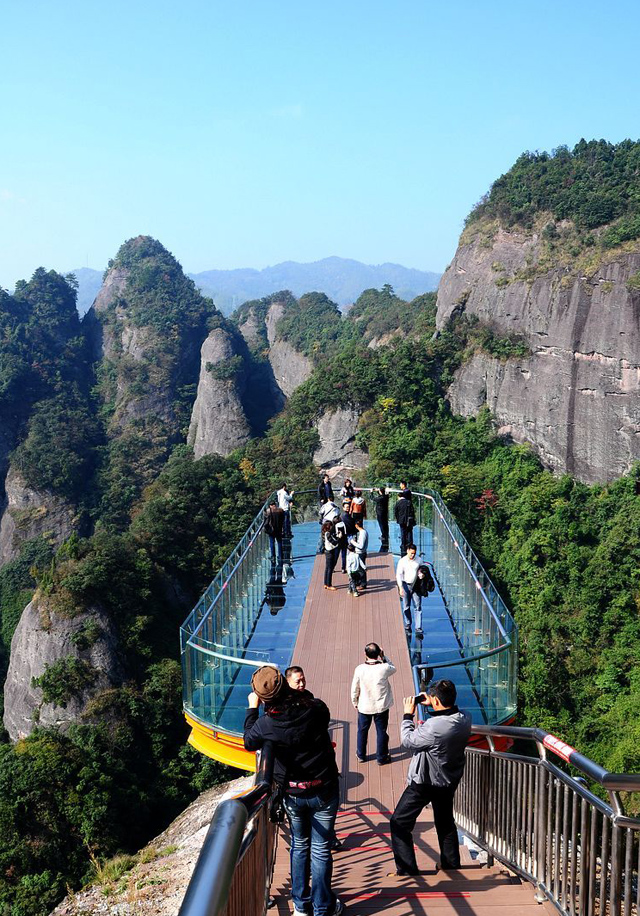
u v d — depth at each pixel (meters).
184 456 134.62
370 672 11.72
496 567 64.88
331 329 150.38
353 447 84.94
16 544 121.31
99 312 160.00
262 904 5.71
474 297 90.81
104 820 37.69
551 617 54.78
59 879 34.12
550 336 81.25
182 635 14.32
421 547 24.59
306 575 21.97
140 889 12.32
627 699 45.34
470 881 7.25
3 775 39.28
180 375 151.38
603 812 5.40
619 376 75.94
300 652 16.17
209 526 69.25
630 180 84.94
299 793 6.28
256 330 173.50
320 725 6.36
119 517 121.94
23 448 127.25
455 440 82.62
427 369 88.31
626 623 53.94
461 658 13.73
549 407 80.81
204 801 21.58
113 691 50.41
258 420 148.38
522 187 91.75
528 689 48.66
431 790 7.44
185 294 159.88
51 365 146.00
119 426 142.62
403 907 6.60
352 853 8.45
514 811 7.35
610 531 62.16
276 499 27.30
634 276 75.75
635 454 75.19
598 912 5.95
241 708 13.71
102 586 57.00
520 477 77.25
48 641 55.56
